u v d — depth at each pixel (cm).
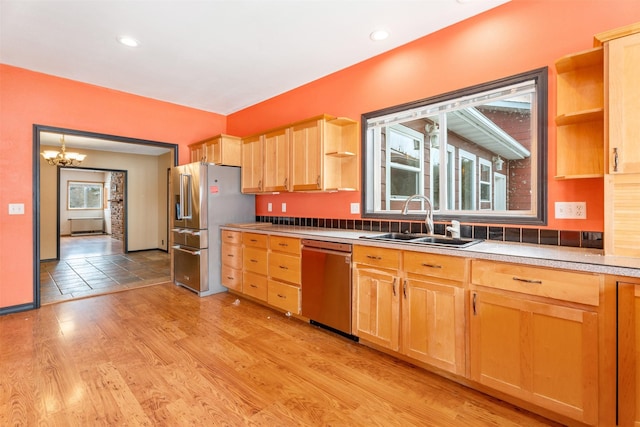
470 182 283
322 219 358
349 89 330
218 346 252
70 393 188
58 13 239
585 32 198
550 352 161
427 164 297
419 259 211
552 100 210
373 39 278
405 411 176
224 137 412
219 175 401
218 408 176
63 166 638
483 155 273
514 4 225
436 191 289
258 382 203
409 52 283
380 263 233
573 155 199
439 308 202
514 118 252
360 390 195
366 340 252
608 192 166
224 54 306
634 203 161
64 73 346
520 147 251
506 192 259
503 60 229
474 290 187
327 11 238
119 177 1004
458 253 192
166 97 425
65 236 1109
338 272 262
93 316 315
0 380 201
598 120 191
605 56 165
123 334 273
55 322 298
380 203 326
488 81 236
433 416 171
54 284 436
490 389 190
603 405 148
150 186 756
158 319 308
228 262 388
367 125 319
